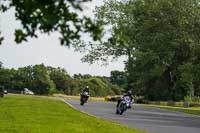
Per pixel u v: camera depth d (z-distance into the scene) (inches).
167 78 6678.2
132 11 5890.8
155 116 3088.1
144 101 6707.7
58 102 4092.0
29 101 3946.9
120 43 518.0
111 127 1861.5
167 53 5487.2
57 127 1729.8
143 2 5669.3
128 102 2987.2
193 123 2605.8
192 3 5349.4
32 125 1758.1
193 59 4911.4
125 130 1771.7
